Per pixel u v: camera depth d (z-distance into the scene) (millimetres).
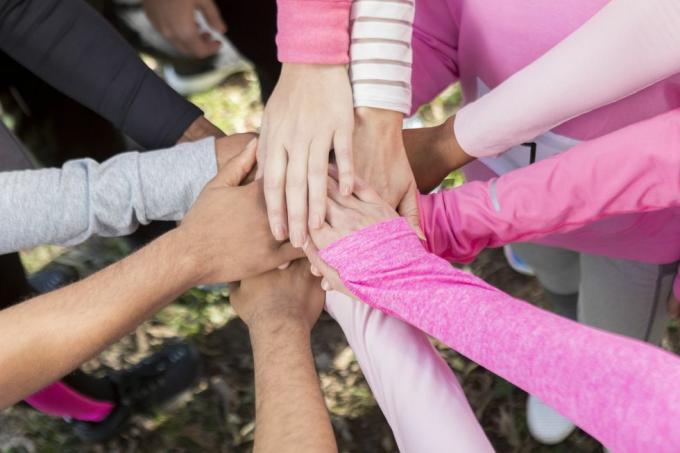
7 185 1254
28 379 1126
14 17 1366
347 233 1108
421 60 1439
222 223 1220
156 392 2338
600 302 1691
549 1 1183
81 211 1262
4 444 2348
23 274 1858
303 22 1166
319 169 1171
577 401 815
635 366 794
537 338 872
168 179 1287
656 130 1116
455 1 1331
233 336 2498
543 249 1858
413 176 1279
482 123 1210
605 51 1060
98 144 2027
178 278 1193
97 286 1160
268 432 1016
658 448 746
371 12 1171
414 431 1000
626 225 1388
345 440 2307
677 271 1493
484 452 978
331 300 1237
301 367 1126
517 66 1286
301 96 1207
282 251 1235
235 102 2904
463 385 2338
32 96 1854
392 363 1062
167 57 2717
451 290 985
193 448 2328
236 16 1833
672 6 1001
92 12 1440
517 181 1187
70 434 2352
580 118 1280
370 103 1192
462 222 1218
